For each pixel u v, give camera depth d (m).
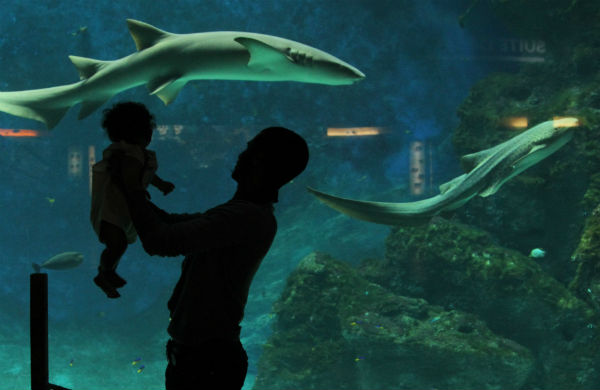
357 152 28.91
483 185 6.16
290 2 28.19
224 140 28.36
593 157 11.25
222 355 1.61
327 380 11.83
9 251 26.38
